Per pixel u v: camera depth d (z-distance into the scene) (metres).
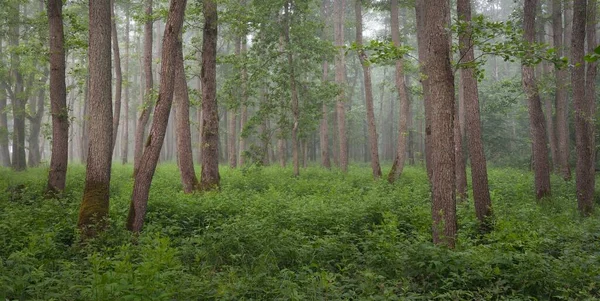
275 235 9.16
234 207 12.29
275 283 6.81
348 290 6.88
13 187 15.91
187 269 7.31
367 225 10.80
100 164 10.12
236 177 20.98
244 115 31.91
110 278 5.78
